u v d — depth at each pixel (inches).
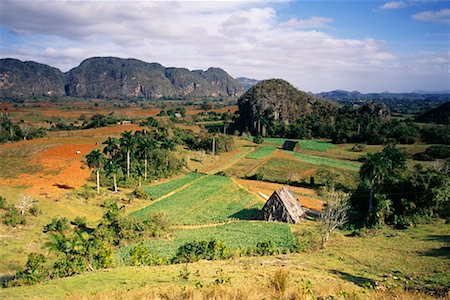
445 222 2488.9
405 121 7042.3
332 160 4945.9
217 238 2331.4
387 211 2593.5
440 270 1459.2
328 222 2191.2
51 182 3304.6
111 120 7066.9
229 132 7672.2
